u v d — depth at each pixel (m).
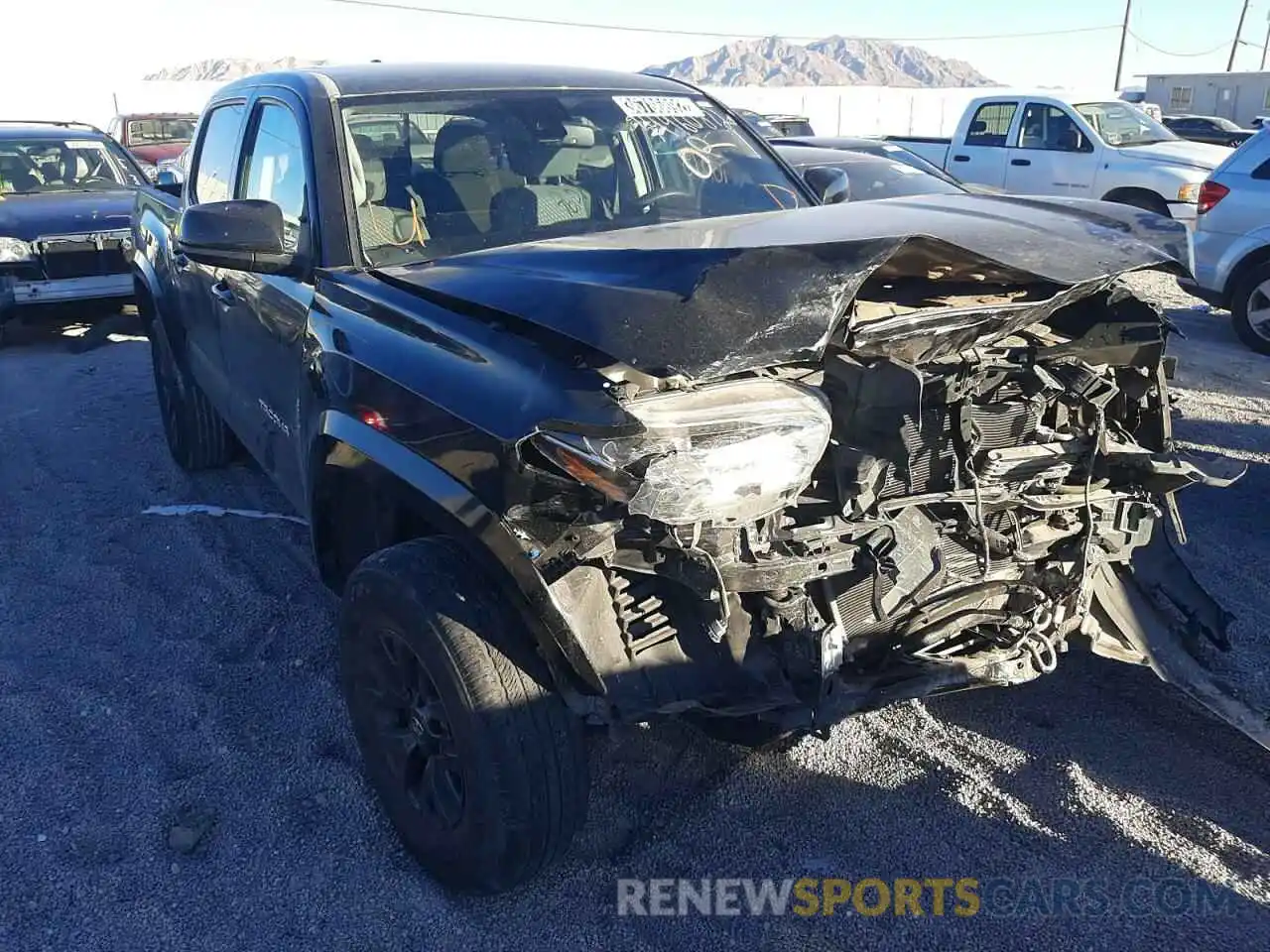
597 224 3.40
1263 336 7.85
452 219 3.25
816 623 2.31
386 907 2.58
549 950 2.43
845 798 2.87
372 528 3.02
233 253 3.06
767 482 2.17
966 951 2.39
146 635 3.87
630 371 2.12
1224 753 3.02
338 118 3.33
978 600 2.65
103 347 8.67
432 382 2.39
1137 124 12.88
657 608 2.29
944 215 2.79
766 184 3.84
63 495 5.26
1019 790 2.88
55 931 2.52
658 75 4.33
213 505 5.08
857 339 2.38
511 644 2.31
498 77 3.75
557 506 2.13
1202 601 3.19
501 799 2.30
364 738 2.76
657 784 2.94
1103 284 2.60
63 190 9.80
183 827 2.84
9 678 3.59
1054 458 2.67
